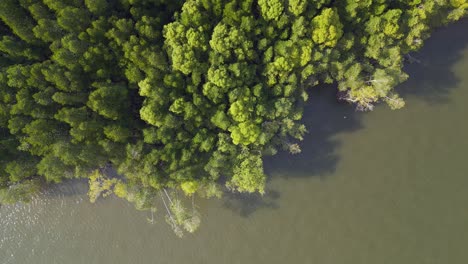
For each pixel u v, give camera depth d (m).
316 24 37.72
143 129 39.44
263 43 38.06
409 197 44.78
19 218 46.31
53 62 37.41
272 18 37.50
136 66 37.62
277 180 45.47
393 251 43.62
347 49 39.94
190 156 38.94
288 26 39.12
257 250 44.16
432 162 45.41
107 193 42.66
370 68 40.94
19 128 36.34
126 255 44.94
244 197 45.12
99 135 38.12
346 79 42.28
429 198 44.75
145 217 45.03
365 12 39.03
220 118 38.16
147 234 44.97
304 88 42.00
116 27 36.72
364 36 40.09
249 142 39.41
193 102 38.28
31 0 36.19
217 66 37.75
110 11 38.09
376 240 43.97
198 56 37.75
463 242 43.56
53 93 36.25
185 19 36.72
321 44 38.97
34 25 37.28
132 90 40.19
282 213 44.84
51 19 37.03
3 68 36.50
